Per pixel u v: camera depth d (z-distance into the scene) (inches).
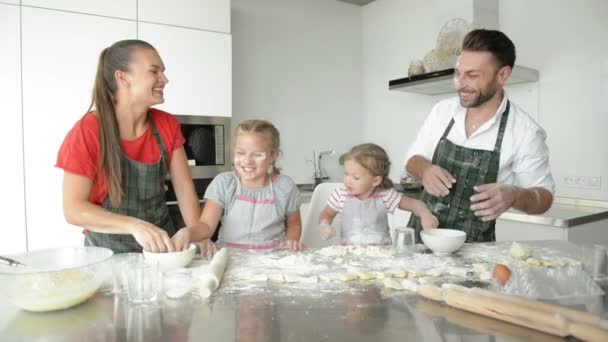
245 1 125.1
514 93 110.0
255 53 127.7
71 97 90.3
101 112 50.3
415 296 33.8
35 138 87.4
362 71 151.3
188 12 101.9
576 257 48.1
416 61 114.4
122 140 52.9
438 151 68.2
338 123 146.7
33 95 86.7
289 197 66.9
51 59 87.9
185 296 33.7
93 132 49.7
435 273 39.9
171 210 98.1
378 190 71.8
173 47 100.1
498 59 57.6
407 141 135.6
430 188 60.9
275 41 131.4
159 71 51.1
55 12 87.7
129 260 36.6
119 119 52.5
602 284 37.1
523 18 107.4
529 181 62.1
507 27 111.2
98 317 29.5
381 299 33.1
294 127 136.7
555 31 101.0
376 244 60.7
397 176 139.5
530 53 106.3
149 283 32.9
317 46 140.6
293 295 34.0
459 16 116.1
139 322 28.5
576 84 97.7
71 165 47.9
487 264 44.0
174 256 40.9
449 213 65.7
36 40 86.4
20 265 35.4
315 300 32.9
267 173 67.4
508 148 62.5
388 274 39.3
